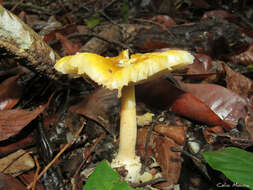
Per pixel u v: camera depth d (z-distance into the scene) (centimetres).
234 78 20
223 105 18
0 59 23
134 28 29
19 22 15
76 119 19
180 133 17
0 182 13
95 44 26
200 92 18
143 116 18
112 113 19
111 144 17
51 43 24
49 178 15
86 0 47
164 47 27
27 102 20
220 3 46
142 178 14
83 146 17
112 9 44
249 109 17
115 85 11
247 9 44
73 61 12
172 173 15
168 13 41
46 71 18
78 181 15
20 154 15
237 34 30
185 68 22
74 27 28
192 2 44
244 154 12
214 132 17
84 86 22
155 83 18
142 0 44
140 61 12
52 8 45
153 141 17
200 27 30
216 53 27
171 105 18
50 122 18
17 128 15
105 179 11
